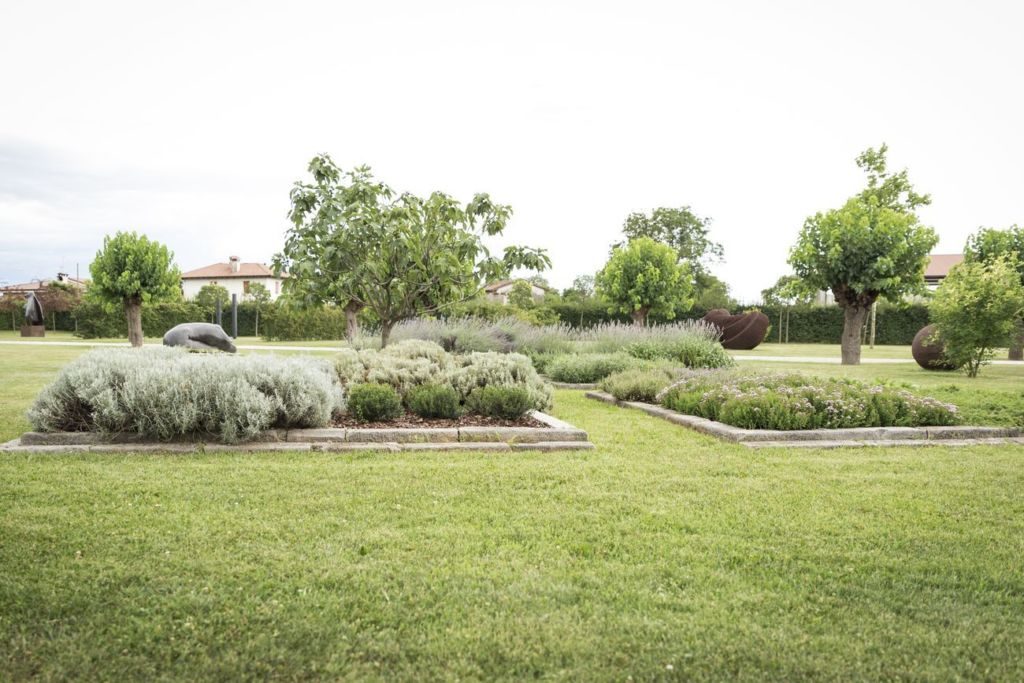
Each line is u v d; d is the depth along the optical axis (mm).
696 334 14828
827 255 17547
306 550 2992
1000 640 2307
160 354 6332
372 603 2496
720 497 4000
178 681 2006
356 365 7297
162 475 4270
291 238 8445
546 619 2398
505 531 3303
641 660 2145
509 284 43812
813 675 2080
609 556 3025
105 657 2125
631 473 4590
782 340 33125
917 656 2193
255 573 2730
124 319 31719
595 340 14617
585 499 3908
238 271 59250
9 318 36594
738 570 2887
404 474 4398
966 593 2691
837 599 2598
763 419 6141
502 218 8938
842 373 14359
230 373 5512
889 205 24375
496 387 6578
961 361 13898
